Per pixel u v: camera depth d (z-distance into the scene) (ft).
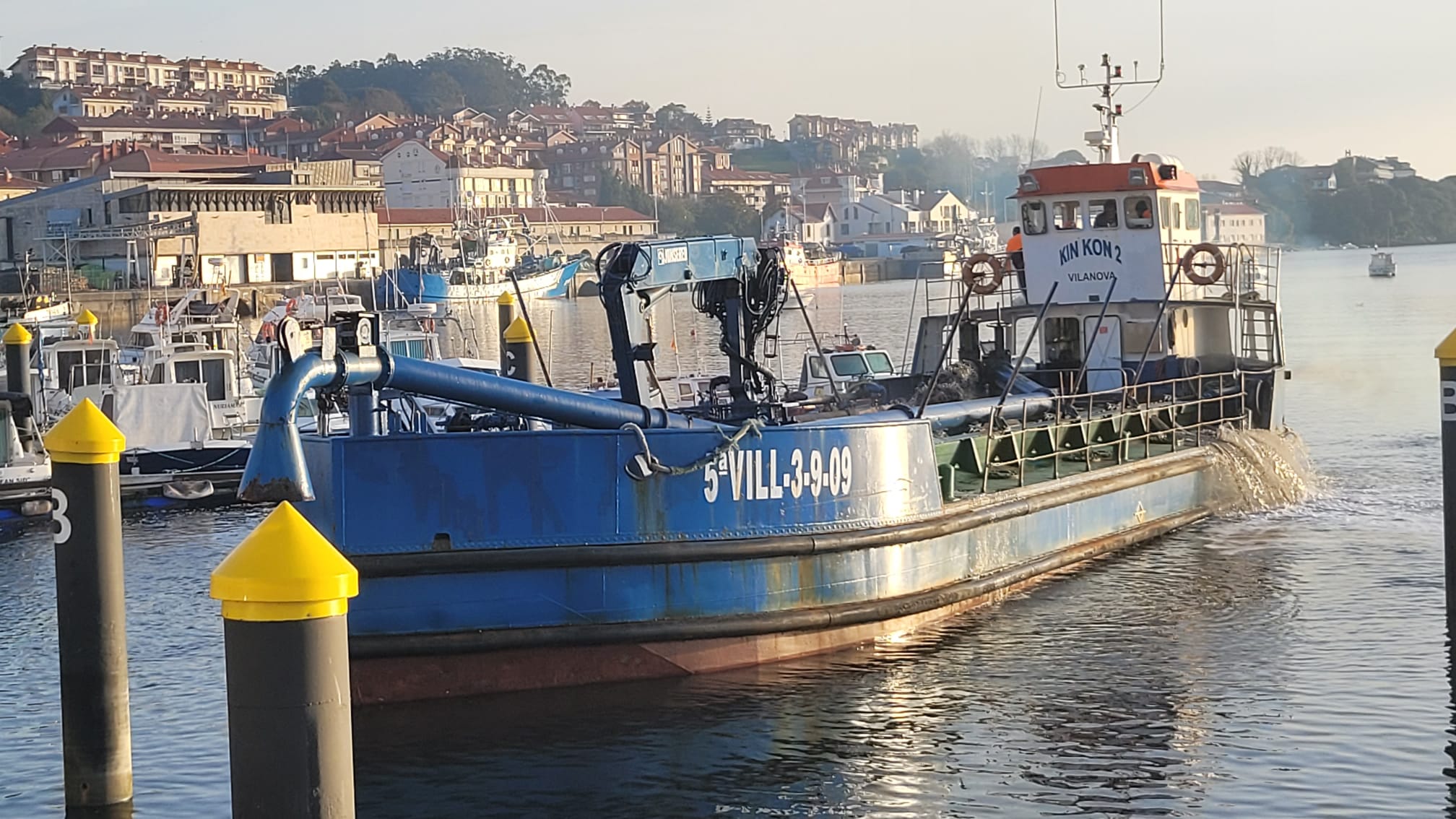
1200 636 52.65
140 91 652.89
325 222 345.51
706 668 46.70
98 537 38.11
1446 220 643.86
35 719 48.06
